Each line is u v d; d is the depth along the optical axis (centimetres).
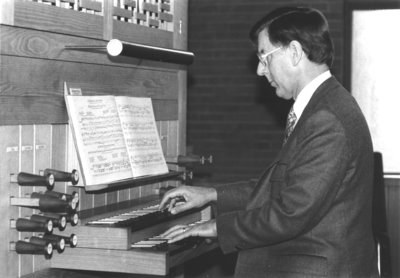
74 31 281
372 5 564
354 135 230
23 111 253
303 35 241
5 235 245
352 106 236
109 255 262
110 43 268
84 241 265
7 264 246
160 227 295
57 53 272
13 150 250
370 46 566
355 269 232
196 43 597
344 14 567
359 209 234
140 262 260
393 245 552
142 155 311
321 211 230
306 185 226
